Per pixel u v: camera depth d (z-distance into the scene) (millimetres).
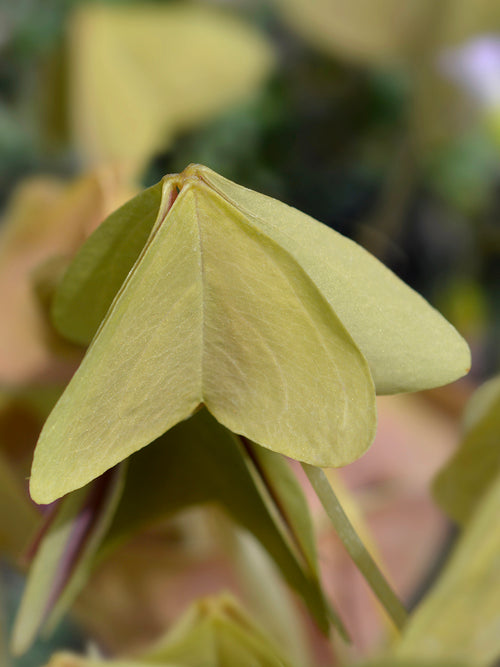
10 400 230
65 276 147
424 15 393
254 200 141
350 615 199
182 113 368
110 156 340
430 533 238
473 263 503
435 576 232
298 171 470
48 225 221
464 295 493
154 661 149
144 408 138
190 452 161
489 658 136
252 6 485
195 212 132
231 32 375
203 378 140
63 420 133
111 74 344
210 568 205
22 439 234
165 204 135
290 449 137
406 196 472
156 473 162
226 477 161
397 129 476
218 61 365
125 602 199
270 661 149
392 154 479
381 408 276
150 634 198
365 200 483
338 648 183
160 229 132
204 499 164
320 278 143
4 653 196
